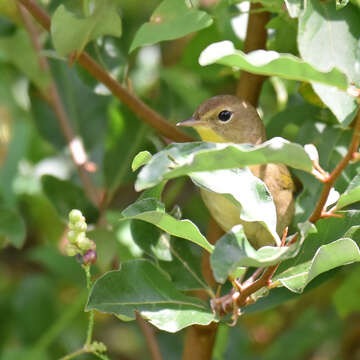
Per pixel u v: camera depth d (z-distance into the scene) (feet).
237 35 31.01
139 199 23.16
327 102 21.95
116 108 33.35
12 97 43.45
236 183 21.59
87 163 35.01
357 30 23.35
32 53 34.60
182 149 19.71
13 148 39.14
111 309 22.53
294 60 17.87
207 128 33.24
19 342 39.11
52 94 35.17
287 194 31.32
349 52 23.08
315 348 40.91
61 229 40.68
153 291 23.24
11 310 41.19
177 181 37.60
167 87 34.88
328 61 22.86
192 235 21.97
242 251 19.39
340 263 21.36
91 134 36.27
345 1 22.99
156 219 21.52
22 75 43.70
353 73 22.91
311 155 19.97
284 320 41.93
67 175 40.16
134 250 32.42
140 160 20.15
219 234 31.73
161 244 25.45
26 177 40.45
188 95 39.50
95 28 26.68
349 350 39.63
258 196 21.57
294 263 23.39
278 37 27.40
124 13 38.52
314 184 27.48
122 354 43.37
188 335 28.25
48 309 39.55
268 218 21.38
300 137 28.35
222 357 35.63
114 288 22.89
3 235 32.73
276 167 31.07
